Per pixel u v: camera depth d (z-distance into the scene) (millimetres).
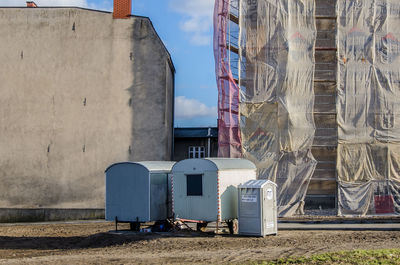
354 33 28297
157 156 29250
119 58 29891
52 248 17703
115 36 30000
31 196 29375
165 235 18969
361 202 27016
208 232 19547
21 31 30375
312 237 17891
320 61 29922
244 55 28828
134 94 29656
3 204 29406
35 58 30172
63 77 29984
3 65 30266
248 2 29109
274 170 27578
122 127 29484
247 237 18094
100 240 18531
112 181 20500
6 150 29781
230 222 19641
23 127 29859
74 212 29047
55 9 30344
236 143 29156
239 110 28250
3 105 30047
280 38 28359
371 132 27625
